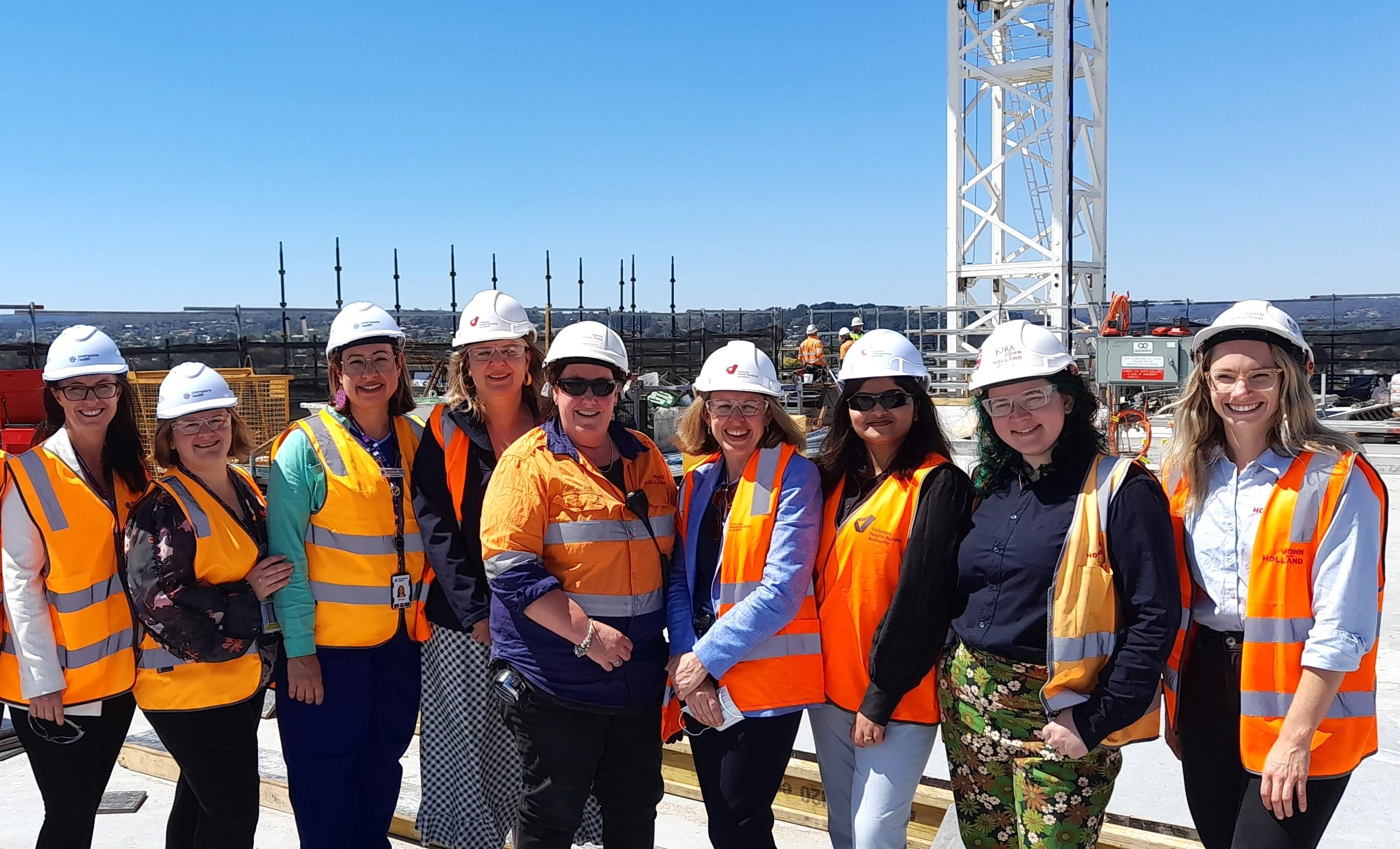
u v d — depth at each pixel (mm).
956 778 2795
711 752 2967
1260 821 2406
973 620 2652
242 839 3137
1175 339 13438
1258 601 2408
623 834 3158
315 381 16531
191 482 3033
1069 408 2582
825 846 3807
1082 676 2438
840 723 2988
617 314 21641
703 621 2990
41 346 14102
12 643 3008
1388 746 4184
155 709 2984
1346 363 19203
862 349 2910
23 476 2926
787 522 2857
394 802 3506
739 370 2906
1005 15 19719
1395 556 7930
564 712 2920
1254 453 2488
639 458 3145
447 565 3221
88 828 3127
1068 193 17609
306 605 3201
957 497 2760
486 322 3275
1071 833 2529
